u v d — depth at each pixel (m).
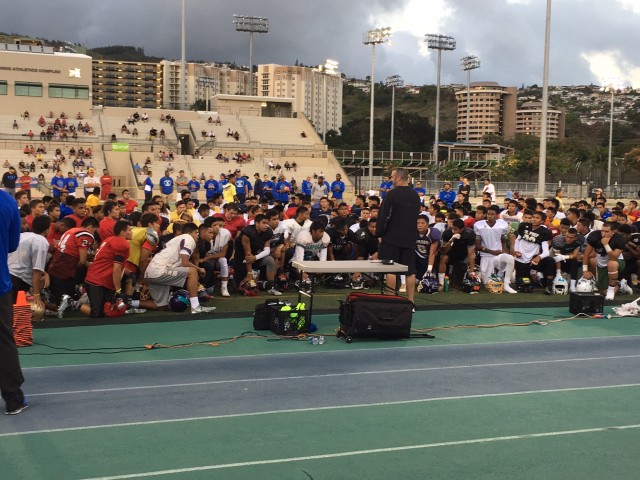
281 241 11.58
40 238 8.46
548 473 4.32
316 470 4.32
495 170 68.69
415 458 4.54
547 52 30.48
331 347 7.73
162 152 49.31
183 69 58.44
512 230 12.41
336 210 12.85
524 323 9.27
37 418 5.24
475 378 6.55
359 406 5.63
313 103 189.25
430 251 12.01
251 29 65.44
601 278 11.66
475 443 4.83
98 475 4.21
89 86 55.78
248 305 10.17
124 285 9.81
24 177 29.19
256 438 4.87
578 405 5.75
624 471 4.37
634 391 6.20
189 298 9.62
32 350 7.34
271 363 6.98
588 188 44.47
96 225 10.86
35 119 54.00
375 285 12.52
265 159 52.97
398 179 9.13
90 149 48.28
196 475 4.23
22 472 4.25
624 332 8.80
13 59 53.97
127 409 5.46
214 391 5.98
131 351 7.35
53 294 9.39
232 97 63.81
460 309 10.30
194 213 13.92
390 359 7.24
